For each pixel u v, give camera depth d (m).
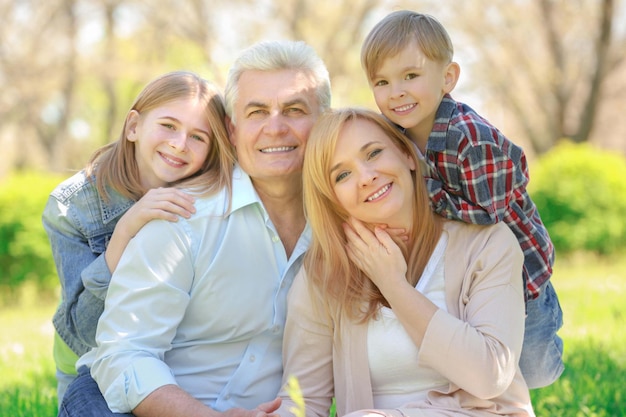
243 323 3.18
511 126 26.42
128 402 2.89
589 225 12.91
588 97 20.94
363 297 3.03
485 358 2.79
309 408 3.12
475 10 21.69
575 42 22.19
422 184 3.10
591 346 5.17
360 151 2.97
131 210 3.17
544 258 3.40
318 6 21.11
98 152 3.56
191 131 3.37
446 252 3.05
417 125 3.34
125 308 3.02
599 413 4.02
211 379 3.16
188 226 3.14
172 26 21.55
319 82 3.36
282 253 3.29
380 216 2.98
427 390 3.00
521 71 22.70
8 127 26.22
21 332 7.36
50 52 22.56
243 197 3.23
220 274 3.15
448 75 3.38
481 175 3.11
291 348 3.16
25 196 11.34
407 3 21.19
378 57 3.33
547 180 13.16
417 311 2.87
